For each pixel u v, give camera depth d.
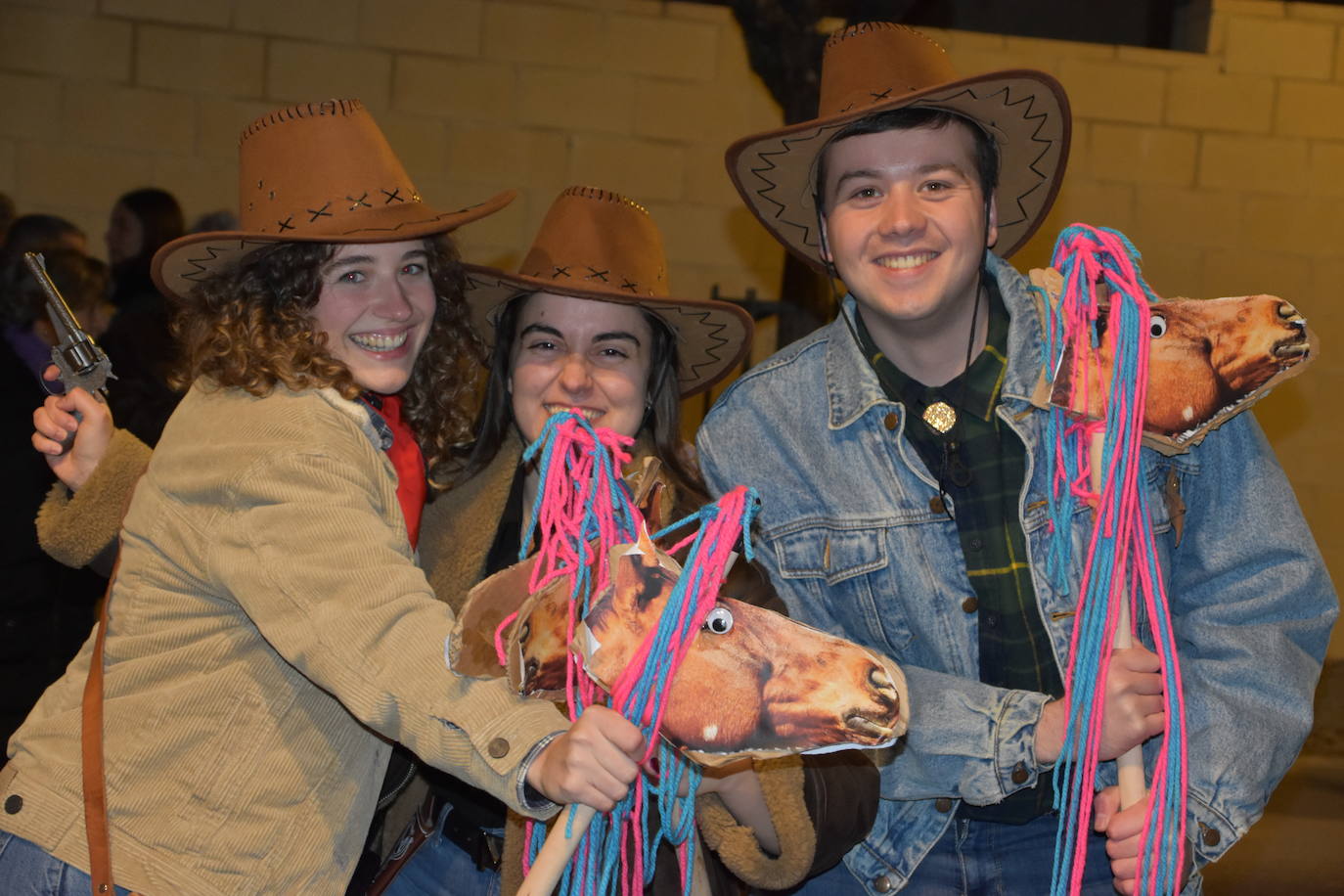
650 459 1.59
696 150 5.89
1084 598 1.71
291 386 1.64
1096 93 6.04
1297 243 6.16
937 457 1.92
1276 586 1.83
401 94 5.71
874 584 1.92
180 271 1.81
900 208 1.79
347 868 1.64
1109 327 1.75
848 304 2.02
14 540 3.08
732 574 1.81
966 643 1.89
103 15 5.49
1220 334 1.76
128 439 1.96
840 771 1.76
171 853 1.55
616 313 1.95
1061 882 1.69
